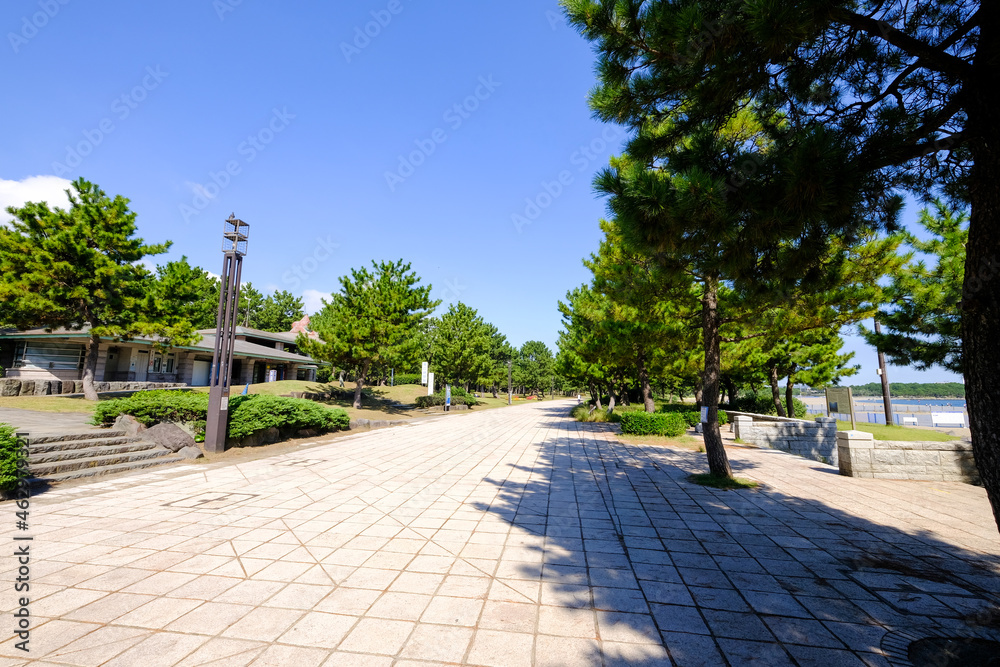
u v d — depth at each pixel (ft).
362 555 15.48
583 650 9.97
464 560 15.20
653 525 19.40
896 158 12.36
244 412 39.32
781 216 11.91
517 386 247.29
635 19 13.05
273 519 19.43
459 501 23.03
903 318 28.60
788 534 18.31
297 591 12.69
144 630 10.50
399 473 30.17
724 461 28.30
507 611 11.73
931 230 29.68
